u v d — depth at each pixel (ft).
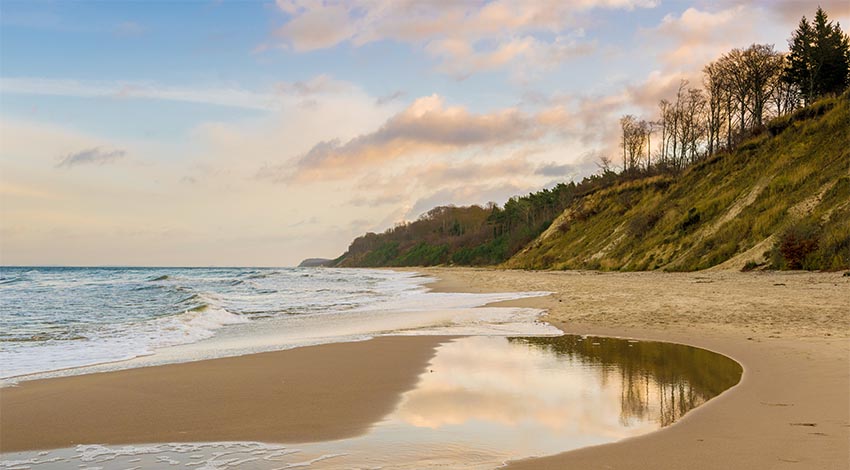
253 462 15.51
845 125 109.19
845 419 17.49
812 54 188.34
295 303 79.25
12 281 177.27
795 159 115.85
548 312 55.77
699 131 227.61
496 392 23.66
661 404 20.95
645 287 78.95
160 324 50.44
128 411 21.12
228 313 59.21
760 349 30.76
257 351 35.63
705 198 139.64
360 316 58.85
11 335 45.09
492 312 58.08
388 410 21.01
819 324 38.06
